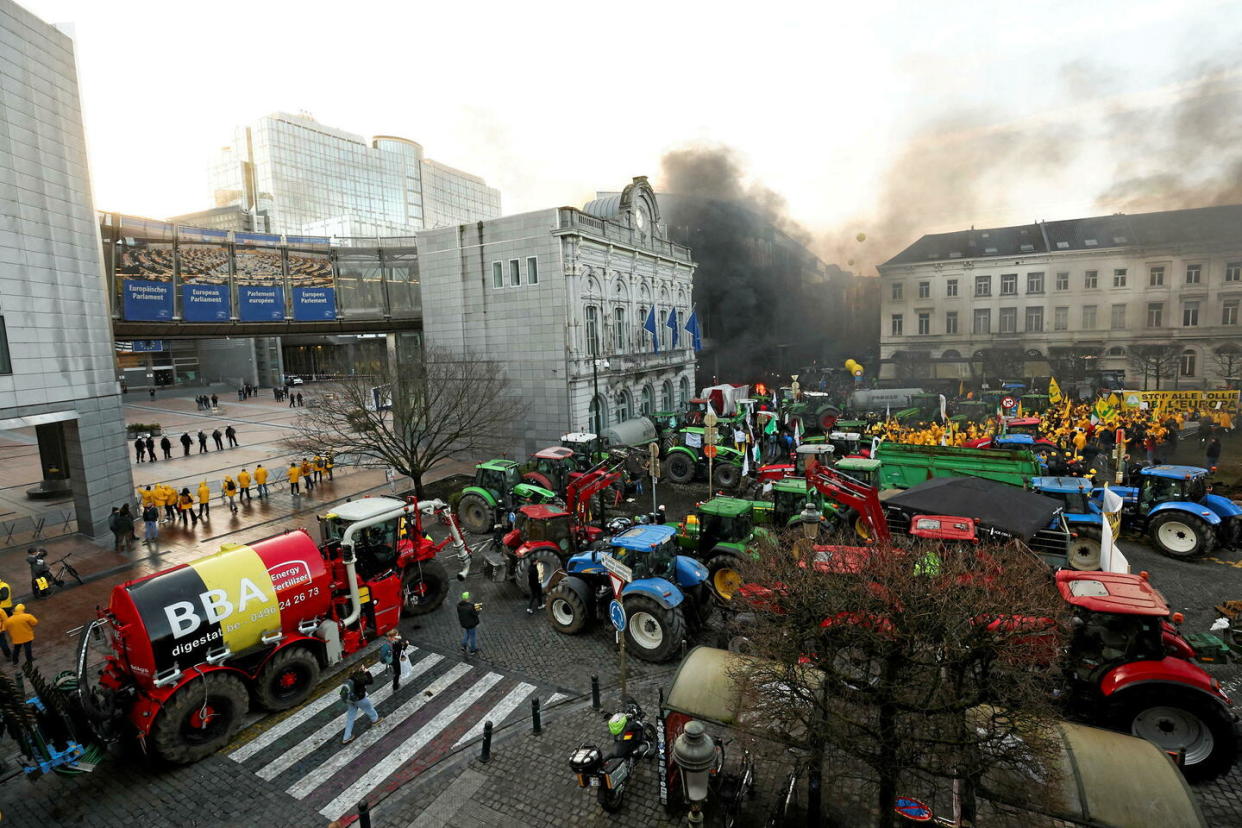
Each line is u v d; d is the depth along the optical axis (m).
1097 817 6.47
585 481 18.58
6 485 30.77
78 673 9.73
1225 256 50.28
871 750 7.30
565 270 32.16
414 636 14.83
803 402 39.91
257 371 81.62
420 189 143.25
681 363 46.25
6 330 19.41
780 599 7.66
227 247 34.94
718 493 26.25
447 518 17.50
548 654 13.79
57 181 21.19
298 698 12.09
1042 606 7.79
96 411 22.75
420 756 10.61
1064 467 23.84
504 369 34.44
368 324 39.97
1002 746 6.91
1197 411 34.47
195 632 10.52
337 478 31.70
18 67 19.70
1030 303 57.44
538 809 9.22
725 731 10.41
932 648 6.97
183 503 24.11
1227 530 17.41
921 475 21.06
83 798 9.74
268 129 113.75
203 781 10.08
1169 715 8.95
